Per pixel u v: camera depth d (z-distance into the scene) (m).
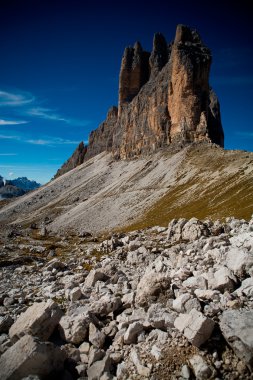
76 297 16.55
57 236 87.25
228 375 8.33
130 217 125.75
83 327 11.16
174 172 165.12
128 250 33.03
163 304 12.31
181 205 111.75
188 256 19.61
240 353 8.47
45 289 20.08
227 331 9.02
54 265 29.22
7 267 33.59
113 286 17.30
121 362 9.52
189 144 195.12
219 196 99.88
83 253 40.09
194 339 9.12
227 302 11.11
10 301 17.52
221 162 149.88
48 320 11.38
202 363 8.55
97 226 129.00
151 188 156.12
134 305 13.12
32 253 46.59
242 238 20.53
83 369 9.42
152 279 13.48
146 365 9.02
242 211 64.31
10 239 77.06
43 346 9.05
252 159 137.38
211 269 14.45
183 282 14.06
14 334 11.19
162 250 28.33
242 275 13.29
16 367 8.56
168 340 9.68
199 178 140.12
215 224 36.31
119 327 11.28
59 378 9.10
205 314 10.50
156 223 95.31
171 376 8.52
